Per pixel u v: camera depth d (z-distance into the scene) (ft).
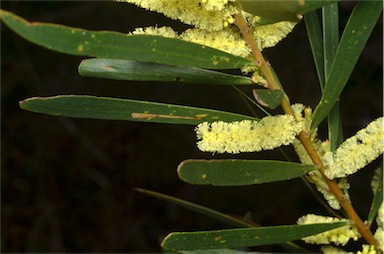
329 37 1.44
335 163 1.36
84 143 4.89
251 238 1.30
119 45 1.17
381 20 3.98
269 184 4.53
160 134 4.89
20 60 4.67
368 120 4.39
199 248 1.27
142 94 4.73
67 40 1.12
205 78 1.30
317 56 1.47
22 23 1.07
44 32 1.09
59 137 4.93
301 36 4.58
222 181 1.24
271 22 1.29
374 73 4.27
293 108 1.38
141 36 1.17
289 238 1.33
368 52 4.22
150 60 1.20
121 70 1.29
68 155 4.96
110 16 4.63
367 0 1.30
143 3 1.26
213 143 1.30
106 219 4.94
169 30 1.27
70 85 4.78
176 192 4.89
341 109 4.42
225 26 1.28
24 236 4.86
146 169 4.91
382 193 1.41
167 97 4.68
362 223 1.41
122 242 4.89
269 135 1.31
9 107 4.81
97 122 4.91
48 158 4.92
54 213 4.90
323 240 1.46
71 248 4.89
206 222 4.81
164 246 1.25
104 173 4.97
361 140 1.38
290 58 4.65
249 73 1.34
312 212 4.42
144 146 4.91
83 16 4.65
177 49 1.21
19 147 4.90
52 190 4.93
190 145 4.83
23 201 4.90
